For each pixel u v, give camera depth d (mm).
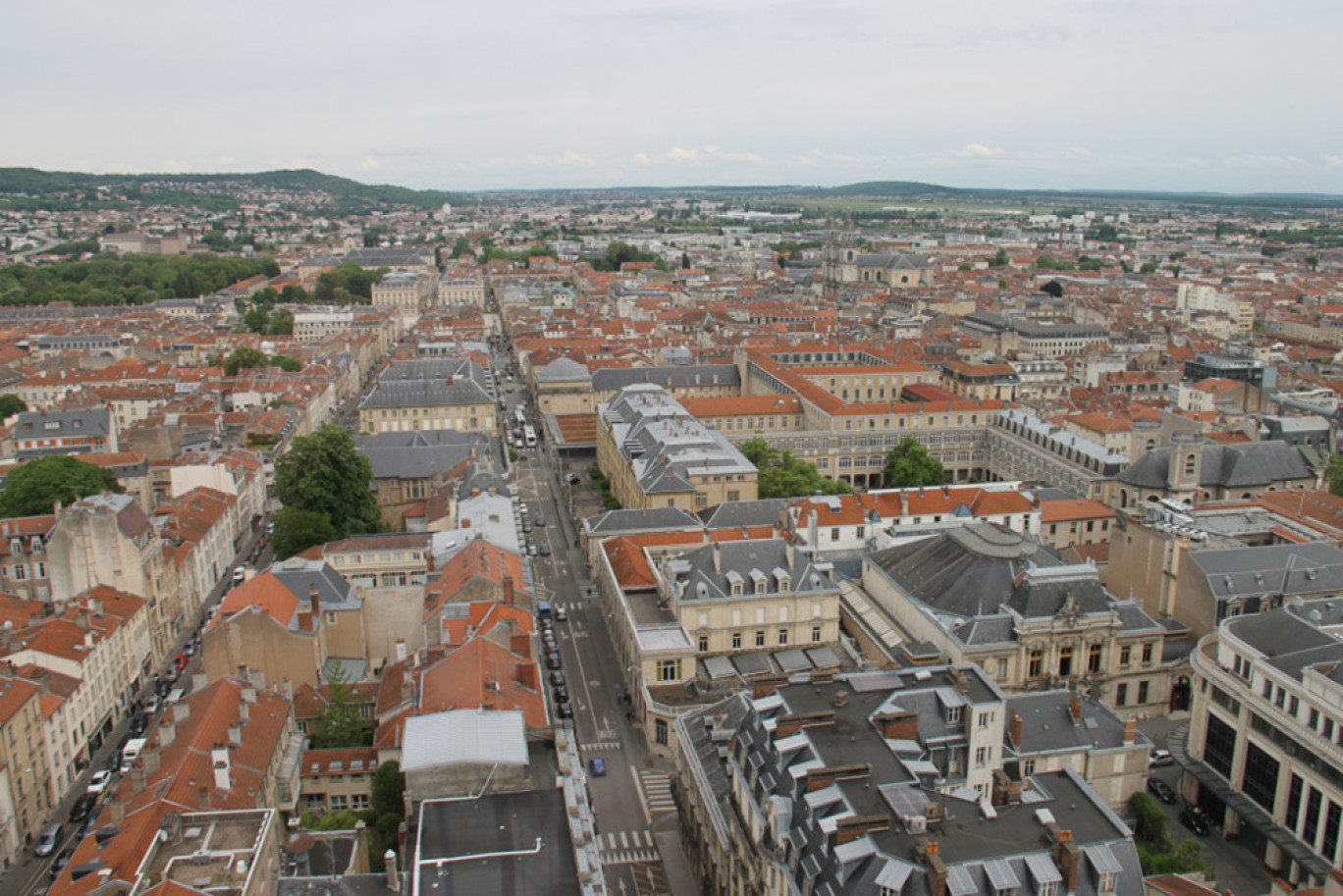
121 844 124500
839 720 132500
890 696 138250
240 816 125312
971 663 160625
